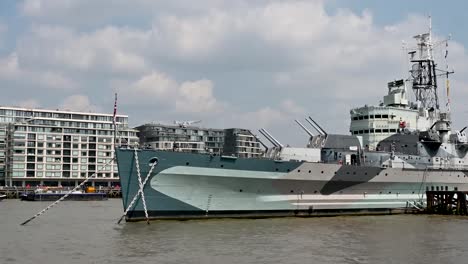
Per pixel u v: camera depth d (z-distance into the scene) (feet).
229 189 137.18
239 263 84.33
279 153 157.28
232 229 121.19
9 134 415.64
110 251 93.61
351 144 168.86
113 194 387.96
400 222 144.66
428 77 199.11
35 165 404.36
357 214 159.33
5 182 417.69
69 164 418.10
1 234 117.29
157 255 89.86
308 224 134.51
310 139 170.71
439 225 138.21
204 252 93.20
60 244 101.71
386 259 89.45
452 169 179.93
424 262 87.20
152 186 129.39
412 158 173.06
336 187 153.79
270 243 103.86
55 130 416.05
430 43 199.11
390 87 201.36
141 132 496.64
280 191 144.87
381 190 163.53
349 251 96.53
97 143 430.61
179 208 132.57
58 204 272.10
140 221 130.11
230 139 508.94
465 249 99.76
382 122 185.68
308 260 87.71
